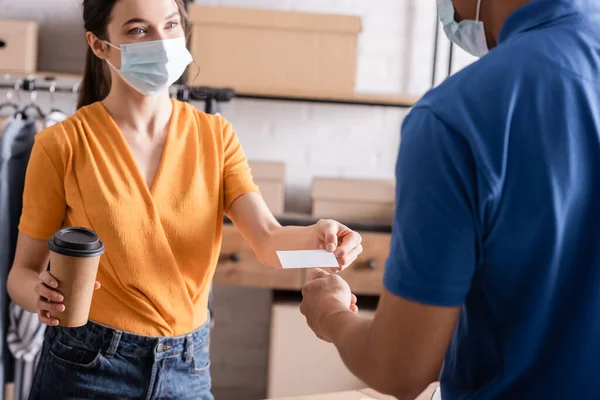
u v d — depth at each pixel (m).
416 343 0.88
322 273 1.21
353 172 3.41
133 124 1.65
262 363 3.45
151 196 1.60
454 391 0.97
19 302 1.59
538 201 0.85
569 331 0.89
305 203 3.40
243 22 3.00
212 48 3.00
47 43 3.26
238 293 3.42
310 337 2.94
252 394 3.46
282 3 3.30
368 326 0.95
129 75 1.62
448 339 0.90
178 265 1.62
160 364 1.57
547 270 0.86
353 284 2.93
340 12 3.33
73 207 1.59
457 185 0.85
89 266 1.39
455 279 0.87
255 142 3.37
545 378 0.90
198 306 1.65
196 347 1.63
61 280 1.39
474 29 1.00
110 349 1.55
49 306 1.40
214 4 3.28
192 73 2.99
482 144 0.85
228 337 3.43
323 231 1.57
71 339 1.56
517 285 0.88
